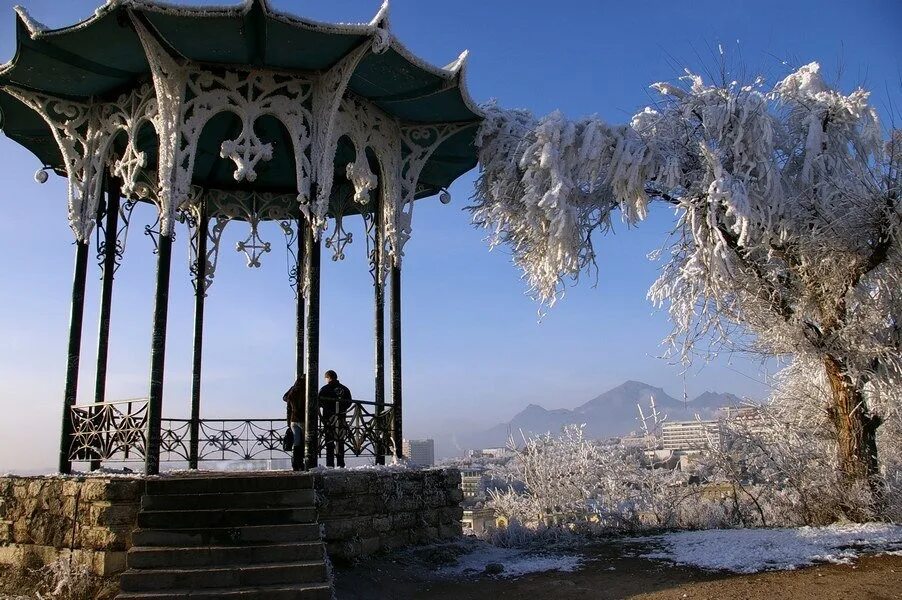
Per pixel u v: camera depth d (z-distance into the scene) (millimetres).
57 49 9727
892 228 10836
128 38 9539
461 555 10266
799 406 13461
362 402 11008
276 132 12625
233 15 9008
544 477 14281
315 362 9844
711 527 12695
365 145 11461
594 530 12852
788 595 6781
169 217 9578
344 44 9789
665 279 12266
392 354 11852
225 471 11102
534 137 12438
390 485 10023
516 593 7824
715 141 11922
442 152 13516
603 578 8203
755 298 12055
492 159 13078
